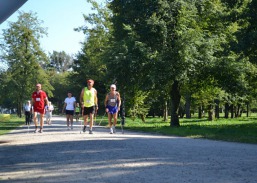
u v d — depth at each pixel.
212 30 31.05
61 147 10.48
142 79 28.53
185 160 7.82
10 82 58.72
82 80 75.25
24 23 59.97
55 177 6.09
